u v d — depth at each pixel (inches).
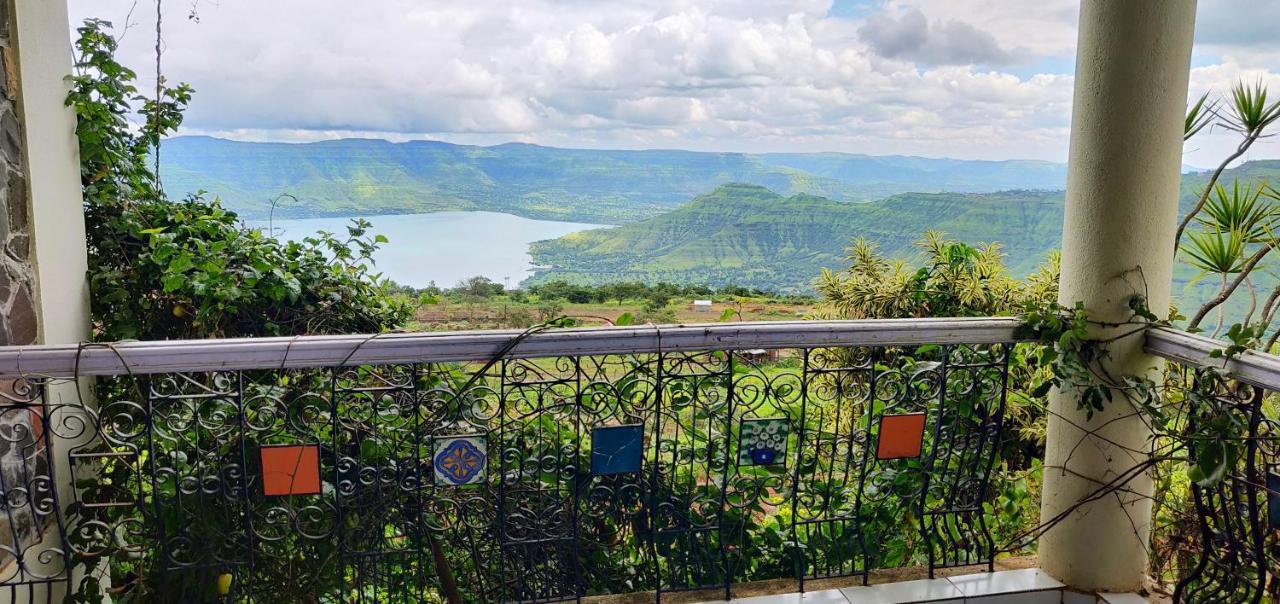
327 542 97.5
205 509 96.2
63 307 107.5
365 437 98.3
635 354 83.6
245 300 128.4
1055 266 136.2
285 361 76.7
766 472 98.6
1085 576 96.9
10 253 92.8
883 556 106.7
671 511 98.6
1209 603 92.5
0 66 91.6
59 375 73.2
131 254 128.0
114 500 103.3
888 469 103.8
